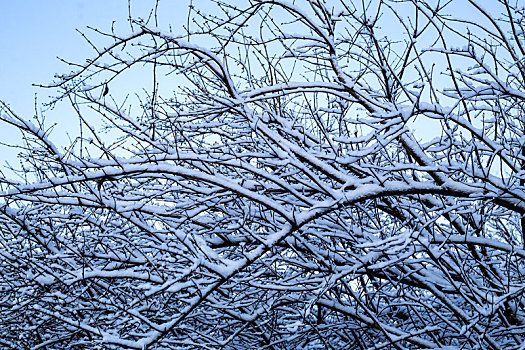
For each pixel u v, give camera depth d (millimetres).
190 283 5035
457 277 6586
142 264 5938
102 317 5367
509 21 5863
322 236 5988
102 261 6293
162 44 5148
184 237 5148
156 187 6289
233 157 5426
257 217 6047
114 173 4863
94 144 4926
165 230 5441
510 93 5805
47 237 5820
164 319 5863
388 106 5871
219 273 4957
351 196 5281
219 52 5988
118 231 5945
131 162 5008
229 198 6020
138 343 4887
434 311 5750
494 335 5934
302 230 5910
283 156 5434
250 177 6586
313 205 5285
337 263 6328
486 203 5590
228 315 6227
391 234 5859
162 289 4820
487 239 5953
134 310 5035
